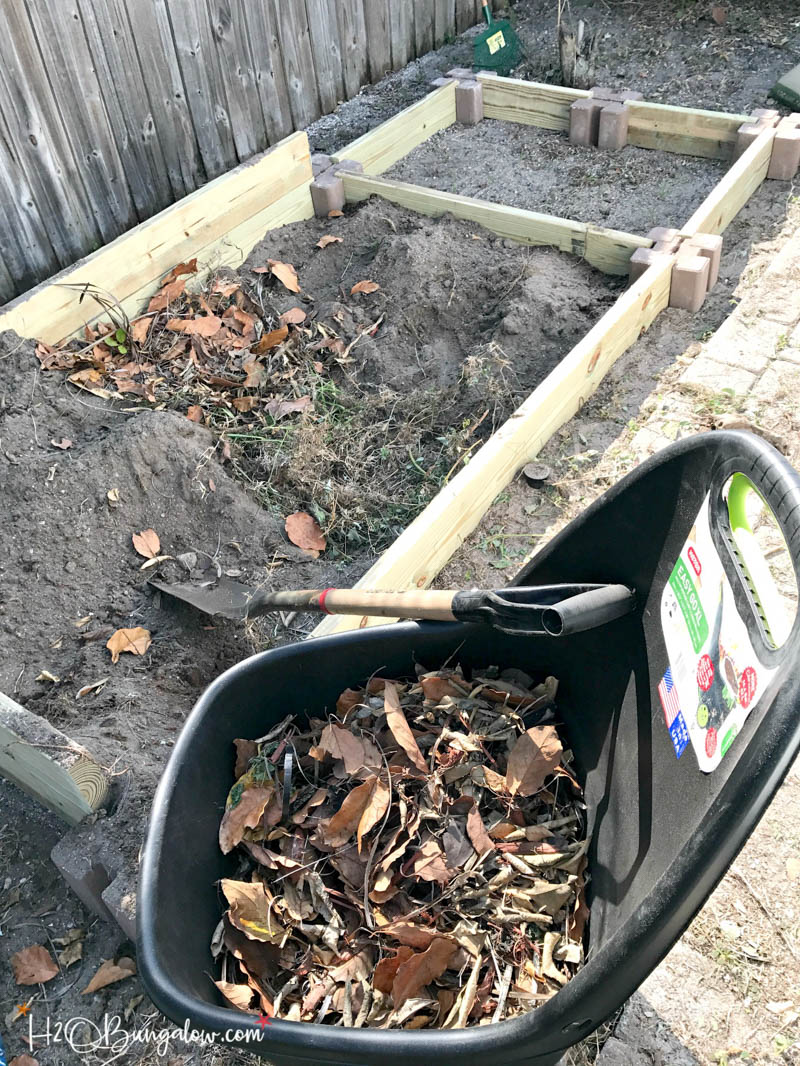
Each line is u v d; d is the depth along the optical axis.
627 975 1.13
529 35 6.21
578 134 5.15
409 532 2.74
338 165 4.62
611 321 3.44
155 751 2.32
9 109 3.49
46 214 3.81
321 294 4.08
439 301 3.85
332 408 3.46
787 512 1.17
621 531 1.62
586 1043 1.86
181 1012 1.29
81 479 2.90
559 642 1.81
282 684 1.84
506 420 3.33
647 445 3.27
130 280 3.77
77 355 3.51
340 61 5.29
